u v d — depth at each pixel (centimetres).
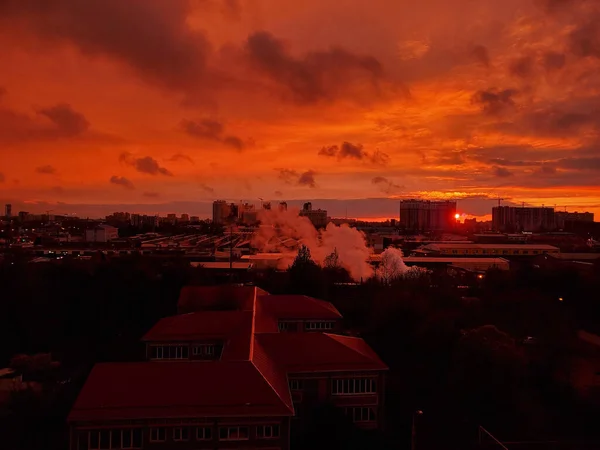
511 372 6122
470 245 19600
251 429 4725
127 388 4831
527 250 18662
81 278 11362
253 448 4722
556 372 7169
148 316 10819
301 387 5819
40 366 8031
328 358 5941
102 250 18275
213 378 4991
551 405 6362
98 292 10850
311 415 5650
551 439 5641
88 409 4606
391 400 6750
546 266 12112
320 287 11119
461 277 13138
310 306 8419
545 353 7512
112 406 4644
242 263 14838
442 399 6681
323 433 5447
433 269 14412
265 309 8338
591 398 6494
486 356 6197
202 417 4650
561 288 10669
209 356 7000
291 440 5500
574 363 7475
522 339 8075
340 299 11206
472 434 5809
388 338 8475
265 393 4875
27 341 9619
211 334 7031
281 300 8638
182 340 6975
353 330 9469
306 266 11406
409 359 7888
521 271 11575
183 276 11750
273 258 15588
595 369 7300
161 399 4744
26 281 10856
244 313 7488
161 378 4966
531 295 9569
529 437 5691
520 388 6322
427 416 6294
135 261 13450
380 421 5862
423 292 10175
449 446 5556
